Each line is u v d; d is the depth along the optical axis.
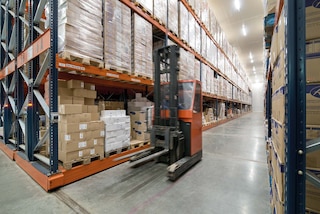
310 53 1.02
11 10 4.26
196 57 6.50
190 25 5.86
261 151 4.30
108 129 3.08
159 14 4.26
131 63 3.59
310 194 1.07
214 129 8.22
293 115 0.85
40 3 2.67
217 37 9.19
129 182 2.52
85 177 2.68
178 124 3.17
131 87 4.46
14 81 3.80
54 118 2.35
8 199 2.05
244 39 13.59
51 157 2.32
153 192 2.23
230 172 2.94
